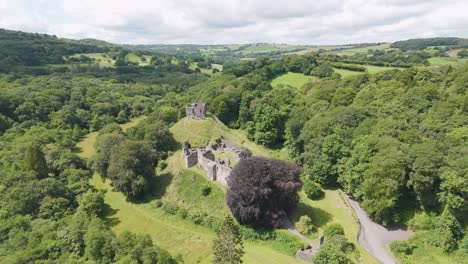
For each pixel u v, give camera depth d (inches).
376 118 2768.2
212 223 2014.0
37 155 2484.0
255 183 1836.9
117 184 2375.7
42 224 1801.2
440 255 1654.8
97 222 1761.8
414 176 1884.8
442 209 1861.5
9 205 1996.8
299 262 1637.6
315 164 2514.8
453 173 1724.9
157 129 3019.2
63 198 2102.6
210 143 2935.5
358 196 2201.0
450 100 2755.9
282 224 1894.7
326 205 2228.1
